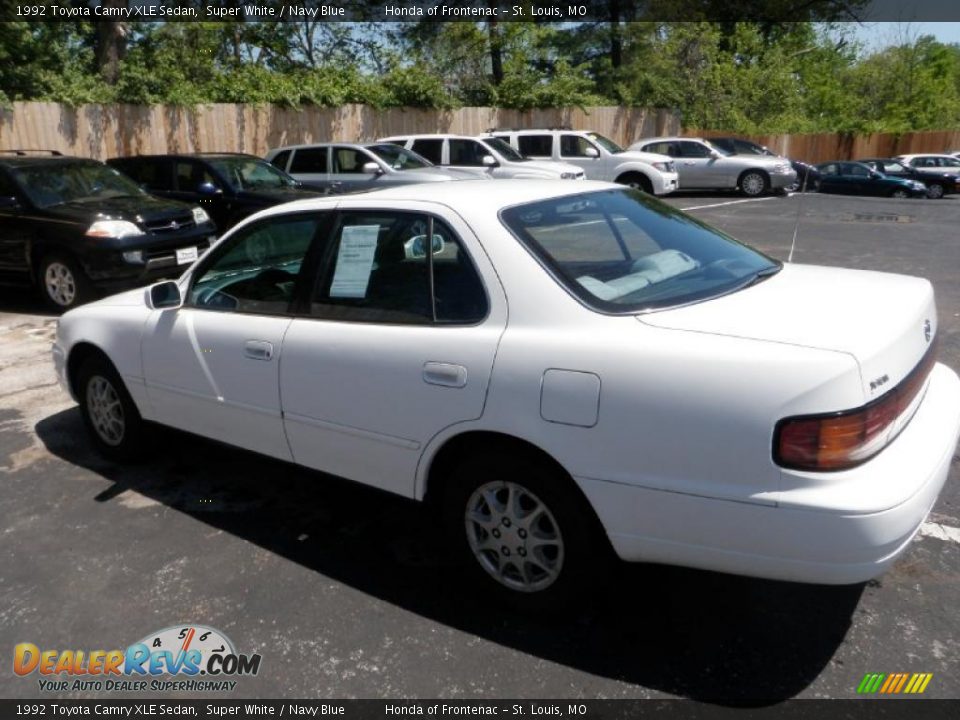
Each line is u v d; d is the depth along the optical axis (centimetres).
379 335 329
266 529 400
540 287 295
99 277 845
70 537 396
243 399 384
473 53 2569
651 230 352
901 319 282
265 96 1836
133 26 1942
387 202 344
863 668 285
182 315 412
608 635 307
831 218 1702
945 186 2394
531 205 333
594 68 3070
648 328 276
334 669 296
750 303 294
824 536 245
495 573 322
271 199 1105
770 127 3281
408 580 351
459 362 303
